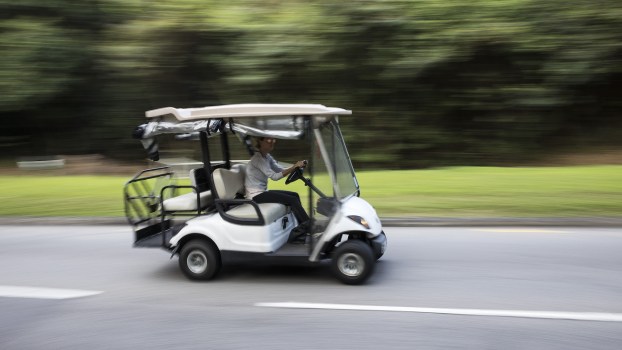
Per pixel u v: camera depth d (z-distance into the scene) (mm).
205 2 15312
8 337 4371
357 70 14672
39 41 15812
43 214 9328
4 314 4883
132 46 15414
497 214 8266
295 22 14406
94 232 8234
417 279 5500
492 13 13773
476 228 7777
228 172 5809
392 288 5242
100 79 17000
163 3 15430
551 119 15078
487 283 5336
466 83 14719
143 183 6516
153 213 6309
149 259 6656
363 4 13859
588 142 14875
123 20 16906
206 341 4152
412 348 3924
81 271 6203
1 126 18297
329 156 5406
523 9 13656
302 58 14320
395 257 6355
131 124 16844
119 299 5188
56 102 17281
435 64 14031
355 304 4820
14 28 16078
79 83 16703
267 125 5496
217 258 5594
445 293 5062
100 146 17625
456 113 15148
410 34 14078
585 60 13398
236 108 5379
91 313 4836
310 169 5414
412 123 15148
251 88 14953
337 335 4180
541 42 13539
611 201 8492
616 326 4234
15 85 15805
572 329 4195
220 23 14734
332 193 5379
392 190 10000
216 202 5562
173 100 16172
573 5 13562
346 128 15094
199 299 5098
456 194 9438
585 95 14812
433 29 13883
